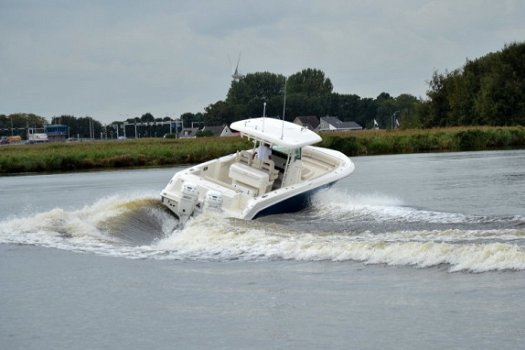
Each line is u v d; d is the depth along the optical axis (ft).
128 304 87.81
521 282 85.51
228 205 127.24
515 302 80.12
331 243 103.24
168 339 76.89
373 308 81.97
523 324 74.84
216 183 136.46
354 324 78.13
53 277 99.09
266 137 141.08
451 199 161.38
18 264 105.40
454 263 93.66
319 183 140.77
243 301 86.79
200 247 109.19
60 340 77.71
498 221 122.72
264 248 106.11
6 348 75.97
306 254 102.58
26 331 80.64
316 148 166.71
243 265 100.94
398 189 187.62
